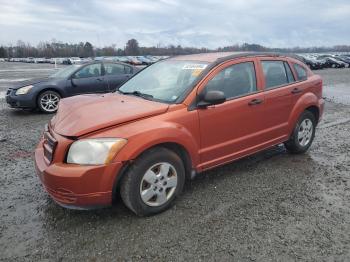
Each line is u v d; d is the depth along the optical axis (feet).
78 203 11.19
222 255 10.23
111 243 10.85
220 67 14.48
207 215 12.48
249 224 11.87
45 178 11.41
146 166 11.88
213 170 16.67
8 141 22.24
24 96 31.48
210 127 13.73
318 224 11.87
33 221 12.18
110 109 12.65
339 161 18.11
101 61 34.81
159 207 12.50
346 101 39.88
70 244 10.82
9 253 10.41
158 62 17.31
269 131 16.40
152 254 10.30
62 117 12.91
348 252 10.36
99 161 11.08
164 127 12.12
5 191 14.62
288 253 10.30
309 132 19.02
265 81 16.20
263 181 15.42
